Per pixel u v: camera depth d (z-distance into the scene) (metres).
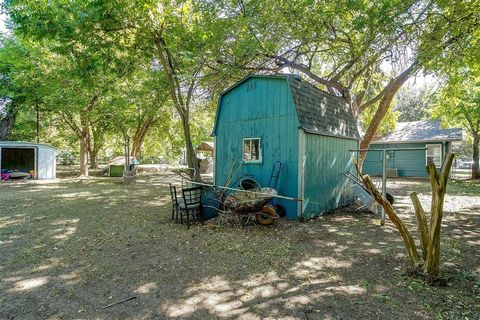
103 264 3.97
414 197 3.59
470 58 7.28
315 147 7.21
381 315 2.70
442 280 3.30
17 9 6.82
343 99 9.74
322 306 2.87
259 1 8.82
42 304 2.90
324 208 7.60
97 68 8.68
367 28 7.65
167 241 5.03
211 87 12.09
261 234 5.46
